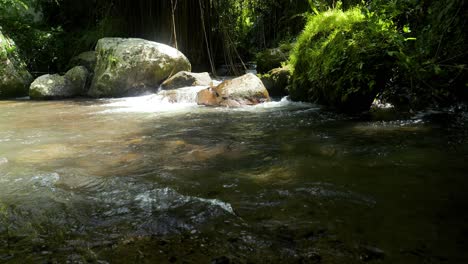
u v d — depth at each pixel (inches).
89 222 80.1
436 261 61.2
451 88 191.9
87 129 182.2
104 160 126.3
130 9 450.9
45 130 181.5
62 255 67.2
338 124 174.9
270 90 284.2
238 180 102.8
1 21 413.7
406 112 194.7
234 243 69.4
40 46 429.1
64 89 336.2
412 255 63.1
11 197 94.6
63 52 442.6
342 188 93.4
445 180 96.0
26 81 364.2
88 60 390.9
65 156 132.3
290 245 67.9
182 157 128.0
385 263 61.1
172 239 71.8
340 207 82.7
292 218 78.4
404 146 129.6
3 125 197.5
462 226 72.2
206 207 85.1
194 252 66.9
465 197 85.3
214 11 465.1
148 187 99.4
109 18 453.4
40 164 123.1
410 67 185.6
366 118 187.2
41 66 427.8
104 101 302.5
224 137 157.2
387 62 192.9
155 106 262.5
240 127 177.8
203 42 467.8
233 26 498.9
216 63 486.6
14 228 78.2
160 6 443.2
